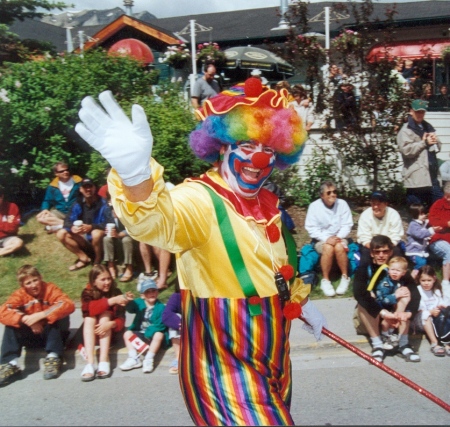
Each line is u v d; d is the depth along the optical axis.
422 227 7.38
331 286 7.29
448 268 7.15
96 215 7.62
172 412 4.87
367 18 9.23
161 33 15.46
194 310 2.93
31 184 9.27
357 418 4.69
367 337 6.09
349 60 9.16
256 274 2.89
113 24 15.71
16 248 7.95
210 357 2.90
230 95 3.05
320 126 9.67
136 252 7.78
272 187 8.42
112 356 5.89
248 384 2.85
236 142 2.98
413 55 15.70
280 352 2.96
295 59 9.38
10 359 5.54
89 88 9.08
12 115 8.82
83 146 9.21
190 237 2.81
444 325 5.89
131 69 9.61
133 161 2.39
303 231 8.57
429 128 8.52
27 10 13.88
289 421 2.80
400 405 4.90
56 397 5.21
